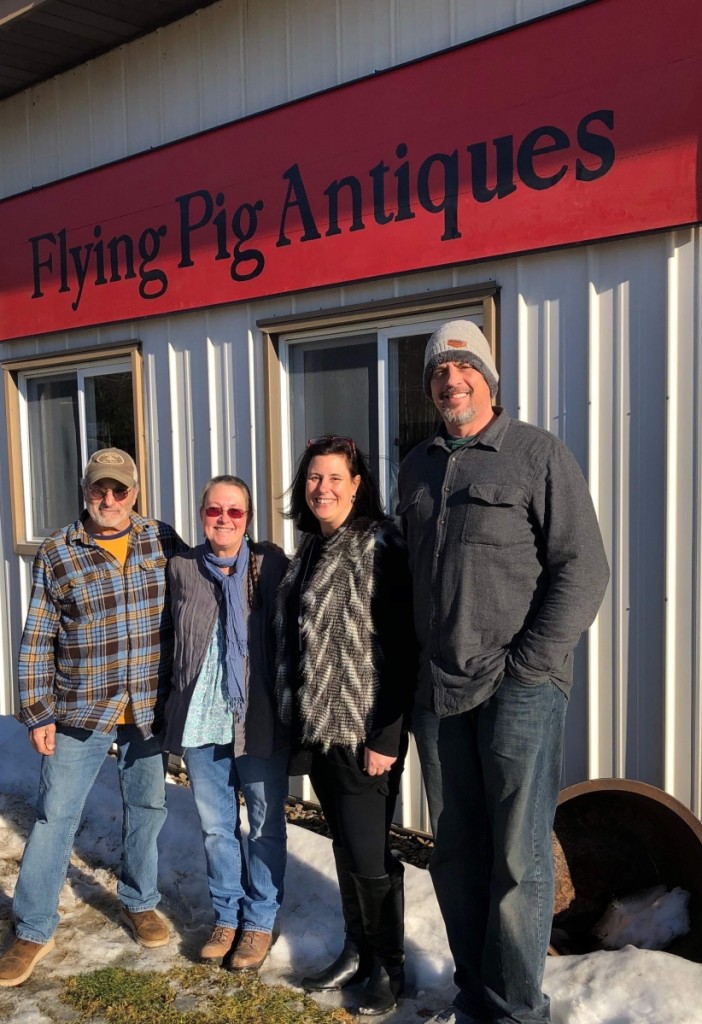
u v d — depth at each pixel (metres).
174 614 3.10
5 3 4.73
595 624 3.52
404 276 4.02
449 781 2.60
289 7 4.37
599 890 3.20
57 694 3.13
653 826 3.15
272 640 2.94
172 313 4.95
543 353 3.63
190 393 4.97
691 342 3.26
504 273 3.71
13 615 6.12
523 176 3.56
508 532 2.38
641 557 3.42
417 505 2.57
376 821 2.74
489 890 2.61
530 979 2.45
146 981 3.07
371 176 4.02
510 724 2.40
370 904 2.78
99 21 4.87
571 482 2.35
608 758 3.52
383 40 4.04
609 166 3.34
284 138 4.34
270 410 4.58
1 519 6.17
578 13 3.36
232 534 2.92
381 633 2.63
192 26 4.79
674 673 3.35
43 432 6.05
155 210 4.96
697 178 3.16
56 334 5.70
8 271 5.88
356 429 4.40
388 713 2.62
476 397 2.48
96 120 5.35
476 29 3.73
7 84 5.69
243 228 4.56
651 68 3.22
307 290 4.34
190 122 4.87
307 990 2.98
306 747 2.72
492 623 2.40
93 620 3.09
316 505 2.71
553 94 3.45
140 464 5.25
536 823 2.45
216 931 3.18
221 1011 2.89
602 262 3.45
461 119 3.71
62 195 5.48
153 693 3.17
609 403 3.47
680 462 3.31
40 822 3.18
